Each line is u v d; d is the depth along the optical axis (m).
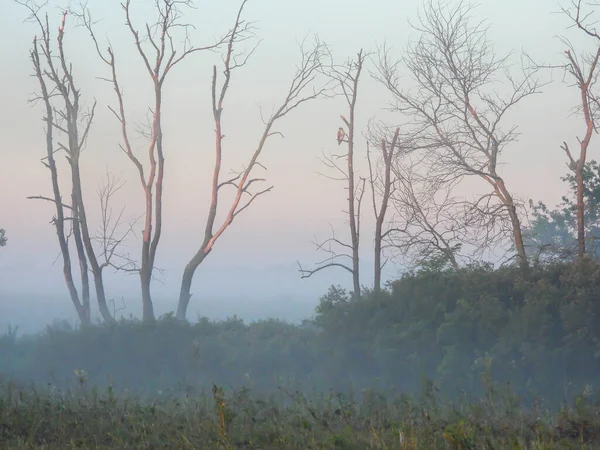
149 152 52.28
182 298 52.78
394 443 13.47
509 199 45.59
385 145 49.06
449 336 33.22
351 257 50.75
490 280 35.09
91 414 16.98
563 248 44.47
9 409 16.97
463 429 13.79
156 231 52.56
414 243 46.81
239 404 18.23
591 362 30.19
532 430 15.28
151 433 15.16
